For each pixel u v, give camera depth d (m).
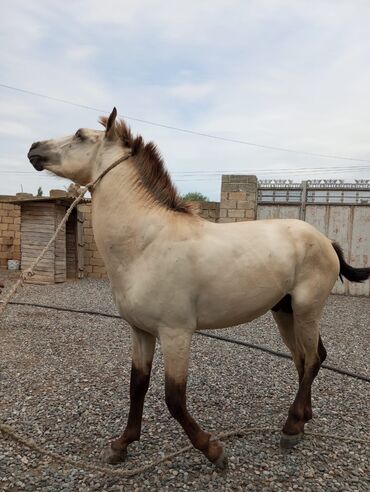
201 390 4.00
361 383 4.37
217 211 11.45
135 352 2.71
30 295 9.24
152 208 2.54
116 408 3.55
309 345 3.01
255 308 2.71
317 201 10.69
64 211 11.41
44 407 3.53
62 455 2.83
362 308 9.09
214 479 2.58
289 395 3.95
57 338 5.77
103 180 2.56
